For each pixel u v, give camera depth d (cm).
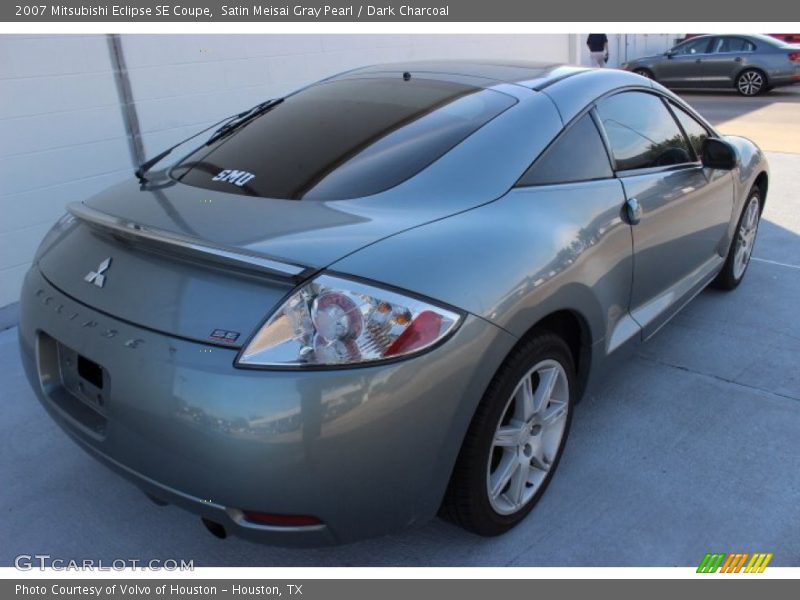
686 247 352
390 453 198
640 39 1867
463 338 205
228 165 267
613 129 305
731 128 1060
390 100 287
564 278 243
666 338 402
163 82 535
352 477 195
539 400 252
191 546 259
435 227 221
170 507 279
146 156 535
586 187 276
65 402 235
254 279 196
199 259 202
